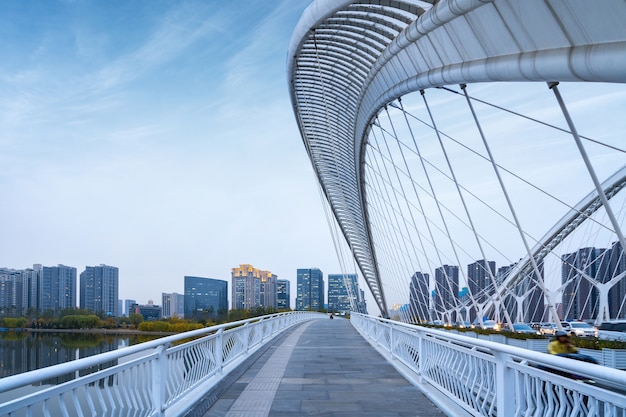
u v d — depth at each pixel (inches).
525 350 166.7
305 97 1405.0
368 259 2881.4
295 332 1090.7
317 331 1141.7
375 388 353.4
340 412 276.1
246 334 534.6
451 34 567.8
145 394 223.3
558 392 165.2
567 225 1676.9
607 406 135.7
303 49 1081.4
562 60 390.6
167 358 266.2
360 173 1691.7
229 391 340.5
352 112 1315.2
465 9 487.8
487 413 230.1
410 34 660.7
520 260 1791.3
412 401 307.1
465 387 262.7
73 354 1053.8
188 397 294.2
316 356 568.7
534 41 431.2
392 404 297.9
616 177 1358.3
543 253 1740.9
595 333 984.3
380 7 737.6
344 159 1753.2
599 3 331.6
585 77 381.1
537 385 181.3
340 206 2395.4
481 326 1039.6
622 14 317.7
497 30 474.6
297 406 291.6
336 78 1214.9
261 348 637.3
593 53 354.0
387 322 556.7
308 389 348.8
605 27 341.1
